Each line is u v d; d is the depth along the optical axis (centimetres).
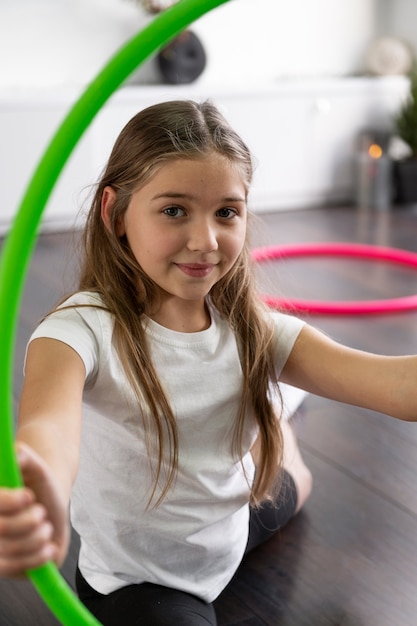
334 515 198
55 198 445
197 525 142
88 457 138
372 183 505
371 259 405
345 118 512
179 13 91
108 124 450
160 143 122
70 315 128
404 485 212
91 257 135
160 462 135
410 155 520
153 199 122
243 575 177
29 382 117
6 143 430
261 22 521
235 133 127
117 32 485
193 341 136
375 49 542
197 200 122
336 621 163
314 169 510
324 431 238
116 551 143
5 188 435
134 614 141
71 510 147
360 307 327
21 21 461
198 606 145
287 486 188
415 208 507
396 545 188
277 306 164
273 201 505
